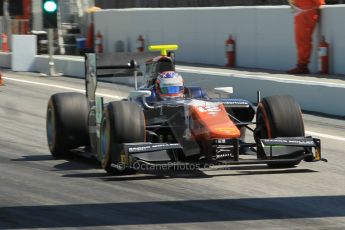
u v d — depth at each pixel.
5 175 23.25
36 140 31.03
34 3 77.75
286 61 49.19
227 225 16.64
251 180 21.61
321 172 23.09
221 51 55.06
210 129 21.16
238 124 23.20
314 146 22.16
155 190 20.42
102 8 80.44
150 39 62.62
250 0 64.12
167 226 16.61
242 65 53.25
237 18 53.16
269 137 22.89
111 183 21.53
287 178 21.98
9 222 17.28
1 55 68.31
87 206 18.70
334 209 18.11
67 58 61.53
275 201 19.00
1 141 30.69
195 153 21.77
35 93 48.34
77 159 26.38
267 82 41.44
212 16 55.62
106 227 16.64
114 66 27.55
